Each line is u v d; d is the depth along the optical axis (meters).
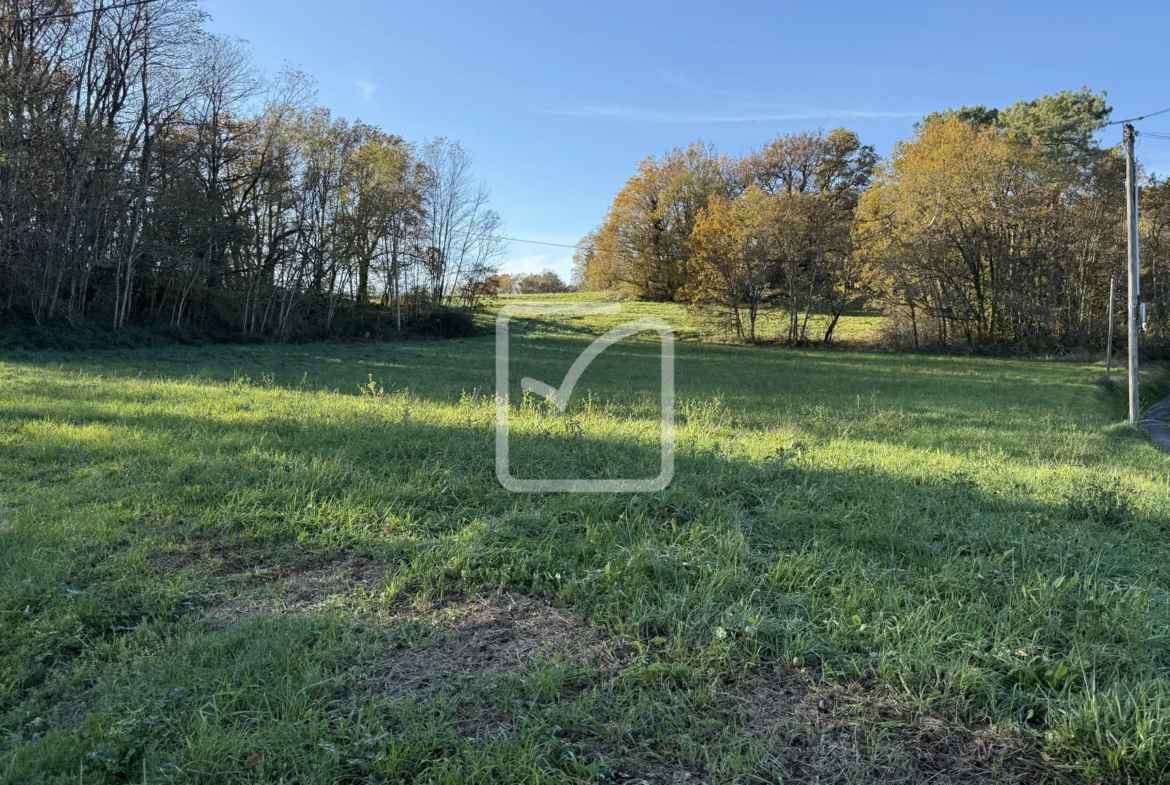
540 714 2.72
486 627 3.51
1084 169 41.47
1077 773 2.47
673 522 5.02
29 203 22.55
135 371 15.96
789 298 43.75
